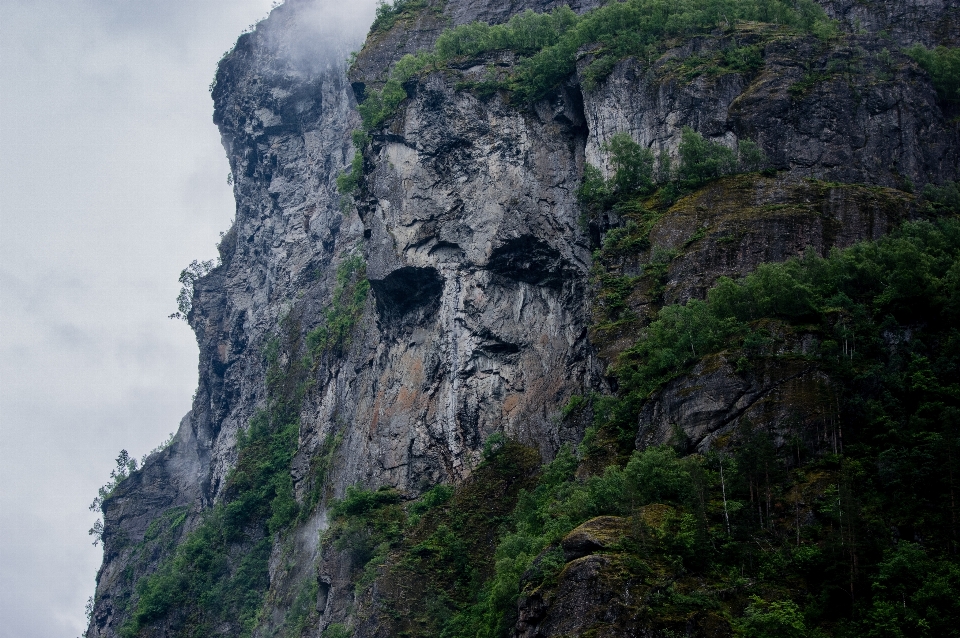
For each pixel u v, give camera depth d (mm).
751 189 107875
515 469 112375
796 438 83625
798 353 88312
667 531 78812
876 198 104188
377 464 122188
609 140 119938
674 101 117750
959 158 111812
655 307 102625
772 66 117625
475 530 109688
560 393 114938
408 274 125250
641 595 74812
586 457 93875
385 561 110500
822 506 79688
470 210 124875
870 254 96688
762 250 101938
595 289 108188
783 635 72375
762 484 81625
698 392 88625
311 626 117375
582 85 123875
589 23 130000
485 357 119312
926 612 71188
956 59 118000
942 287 92062
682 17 126562
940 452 79625
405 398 122875
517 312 120000
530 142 125938
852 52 117750
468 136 128500
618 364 99688
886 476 80500
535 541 89688
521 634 77625
